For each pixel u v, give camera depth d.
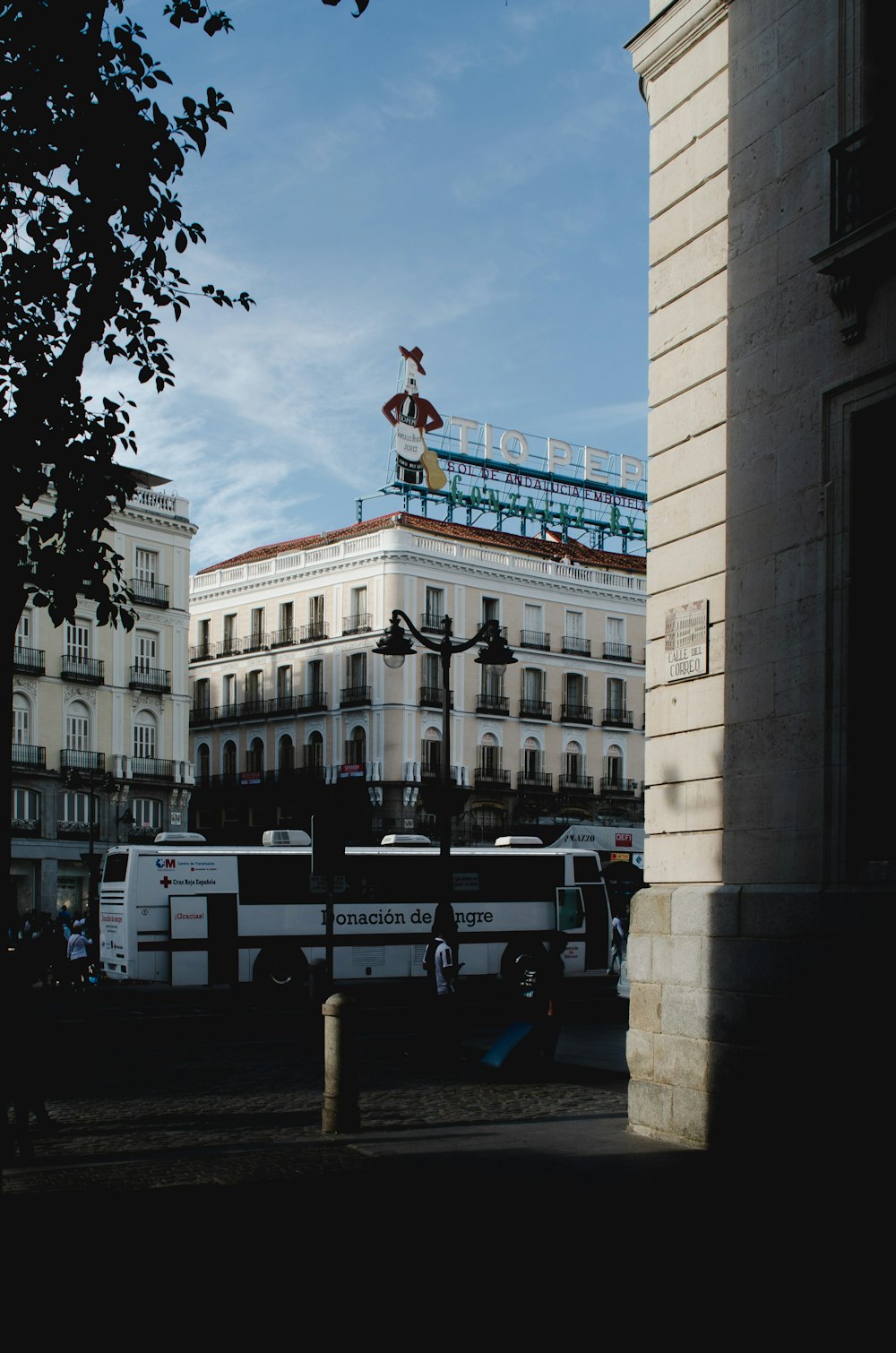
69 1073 16.89
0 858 7.13
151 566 57.03
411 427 66.31
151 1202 8.92
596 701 69.69
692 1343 6.08
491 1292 6.82
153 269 11.01
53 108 10.09
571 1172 9.82
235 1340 6.10
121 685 55.12
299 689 66.75
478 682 65.25
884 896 8.81
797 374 10.33
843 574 9.69
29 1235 8.02
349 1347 6.01
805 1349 6.02
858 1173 8.78
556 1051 18.84
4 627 7.90
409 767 62.19
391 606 63.28
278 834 33.75
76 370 10.30
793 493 10.29
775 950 9.88
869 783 9.50
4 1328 6.27
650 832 11.95
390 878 32.66
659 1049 11.32
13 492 9.86
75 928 32.81
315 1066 17.64
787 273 10.51
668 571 11.90
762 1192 9.20
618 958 35.00
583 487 73.88
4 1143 6.70
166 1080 16.22
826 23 10.19
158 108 10.13
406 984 32.59
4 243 10.59
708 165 11.71
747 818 10.55
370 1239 7.85
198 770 71.25
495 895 33.66
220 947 31.14
